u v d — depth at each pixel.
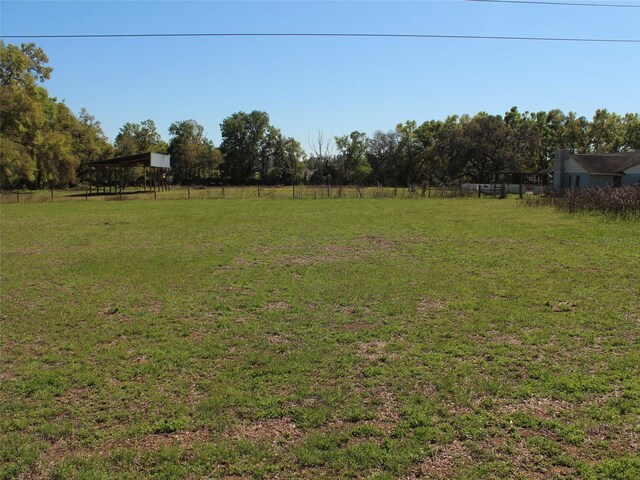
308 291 9.14
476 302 8.22
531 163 72.50
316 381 5.23
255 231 18.41
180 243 15.59
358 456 3.83
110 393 5.04
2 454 3.98
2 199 40.31
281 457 3.87
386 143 85.38
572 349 6.02
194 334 6.87
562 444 3.95
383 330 6.83
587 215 23.12
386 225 19.88
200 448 4.00
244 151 92.56
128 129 94.62
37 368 5.76
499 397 4.78
